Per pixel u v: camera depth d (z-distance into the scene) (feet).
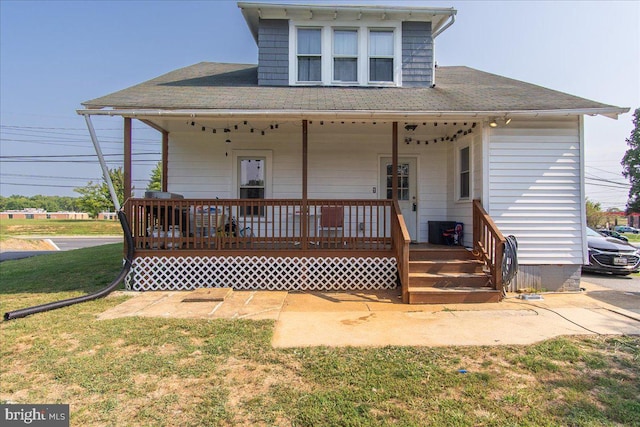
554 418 8.21
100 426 7.96
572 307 17.84
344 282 21.68
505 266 19.60
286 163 28.30
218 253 21.59
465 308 17.63
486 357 11.55
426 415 8.34
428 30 27.81
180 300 18.80
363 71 27.43
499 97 22.93
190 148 27.91
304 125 21.33
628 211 110.42
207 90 24.38
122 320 15.11
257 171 28.45
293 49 27.35
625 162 108.47
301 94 24.13
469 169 23.57
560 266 21.67
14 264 33.78
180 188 27.81
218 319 15.43
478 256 21.62
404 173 28.58
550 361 11.21
